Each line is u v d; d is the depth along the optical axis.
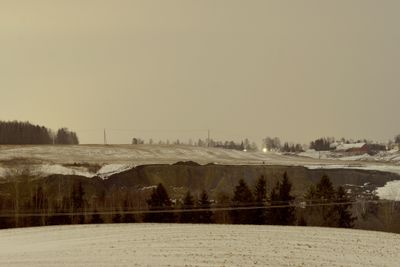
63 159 122.25
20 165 108.88
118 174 101.69
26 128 183.25
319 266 42.53
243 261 43.62
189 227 58.53
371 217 80.12
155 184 100.94
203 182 103.75
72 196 76.00
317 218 76.50
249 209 75.25
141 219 73.94
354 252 46.84
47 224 72.56
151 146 150.50
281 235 53.53
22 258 45.31
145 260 43.94
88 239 52.78
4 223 71.81
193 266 42.16
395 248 48.50
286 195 77.56
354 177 110.44
